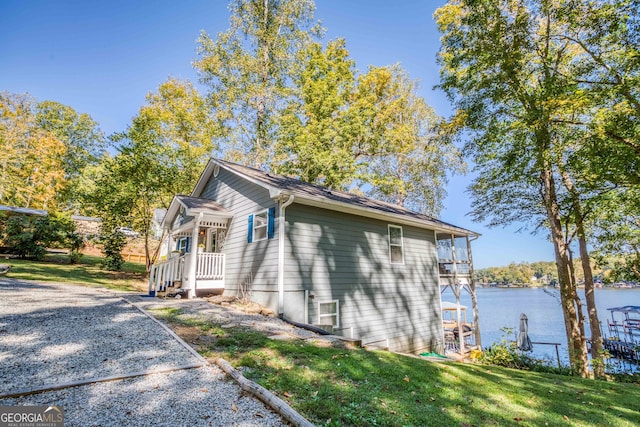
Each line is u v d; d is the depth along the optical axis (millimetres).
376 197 26875
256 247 9469
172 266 10875
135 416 2756
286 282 8352
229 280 10594
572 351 10406
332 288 9391
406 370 4590
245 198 10531
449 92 11914
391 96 23297
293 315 8312
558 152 9180
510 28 9750
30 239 18031
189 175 18938
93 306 7645
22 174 27766
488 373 5469
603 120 8211
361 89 21422
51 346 4453
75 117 37375
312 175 19391
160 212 28094
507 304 43438
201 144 21078
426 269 12711
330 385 3625
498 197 14078
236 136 20766
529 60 10453
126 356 4211
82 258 21016
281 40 20484
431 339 12102
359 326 9867
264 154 20078
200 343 4941
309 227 9234
